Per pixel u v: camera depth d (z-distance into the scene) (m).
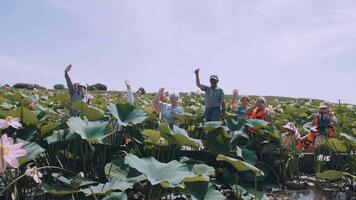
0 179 3.64
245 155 4.79
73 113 5.88
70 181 3.48
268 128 5.95
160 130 4.32
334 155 6.18
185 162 4.27
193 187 3.55
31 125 4.46
